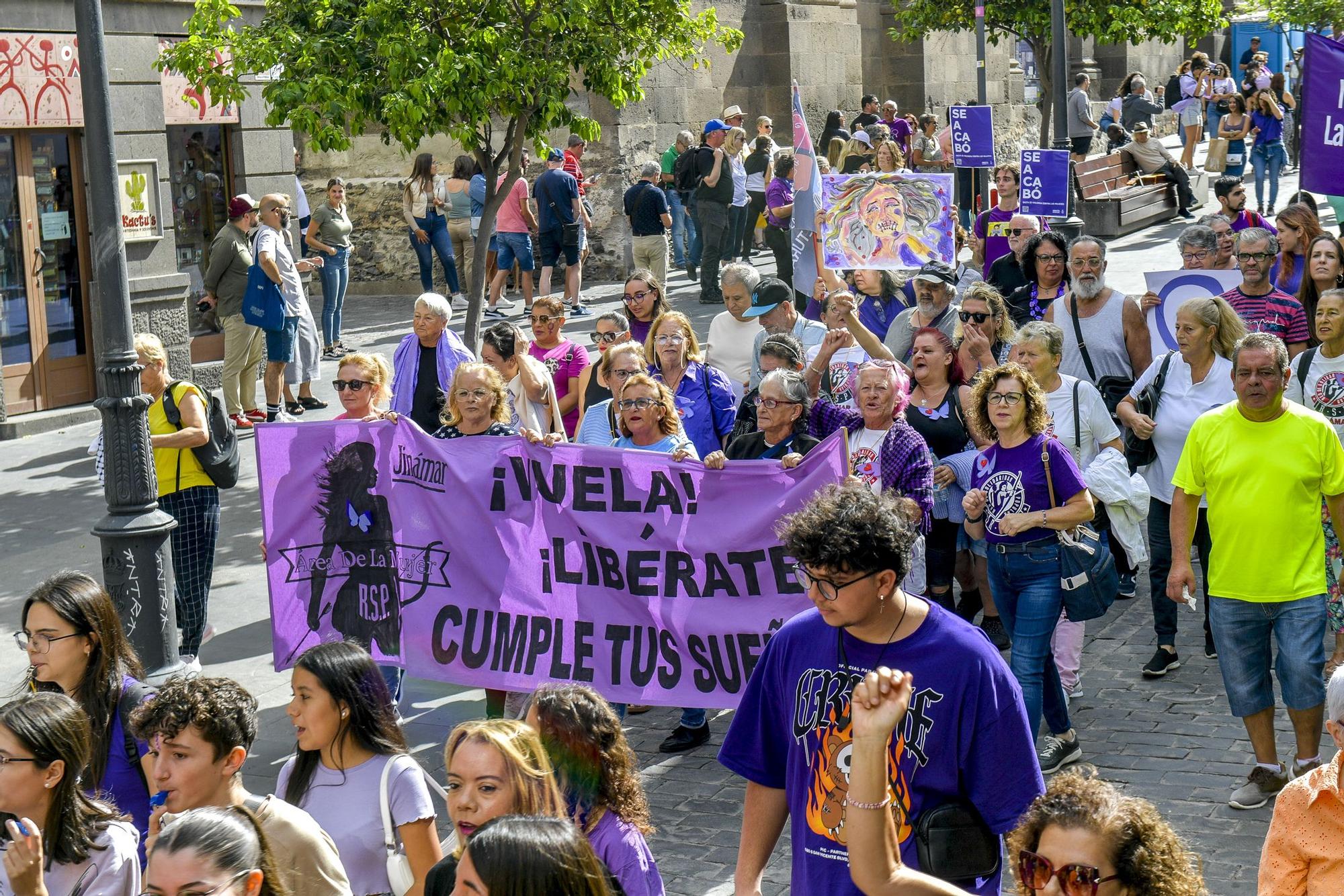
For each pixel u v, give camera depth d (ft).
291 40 40.37
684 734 27.17
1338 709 15.44
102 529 26.78
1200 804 23.73
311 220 64.08
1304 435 22.98
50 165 53.47
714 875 22.13
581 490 26.48
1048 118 87.25
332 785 16.81
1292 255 37.40
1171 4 83.71
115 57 53.01
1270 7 89.56
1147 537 29.81
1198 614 33.30
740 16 90.17
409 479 27.68
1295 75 116.37
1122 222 83.46
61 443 51.52
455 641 27.35
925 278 34.40
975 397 25.46
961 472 28.22
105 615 18.63
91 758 17.95
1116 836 11.55
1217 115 101.45
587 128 43.60
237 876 12.31
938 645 13.89
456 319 69.36
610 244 80.94
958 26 88.63
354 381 28.30
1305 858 15.55
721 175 68.74
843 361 33.01
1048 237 37.47
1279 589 23.06
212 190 59.52
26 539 40.78
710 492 25.75
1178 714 27.68
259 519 42.83
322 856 15.39
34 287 53.01
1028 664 24.56
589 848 11.35
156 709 15.92
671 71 84.23
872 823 12.19
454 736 14.76
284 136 61.57
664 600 26.05
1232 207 55.01
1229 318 29.09
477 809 14.38
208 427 30.68
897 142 90.89
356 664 16.90
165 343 55.47
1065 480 24.56
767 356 28.84
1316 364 28.17
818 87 94.89
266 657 32.63
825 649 14.39
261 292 50.72
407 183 78.54
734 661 25.76
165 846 12.26
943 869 13.74
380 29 40.04
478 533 27.20
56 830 15.90
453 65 39.29
